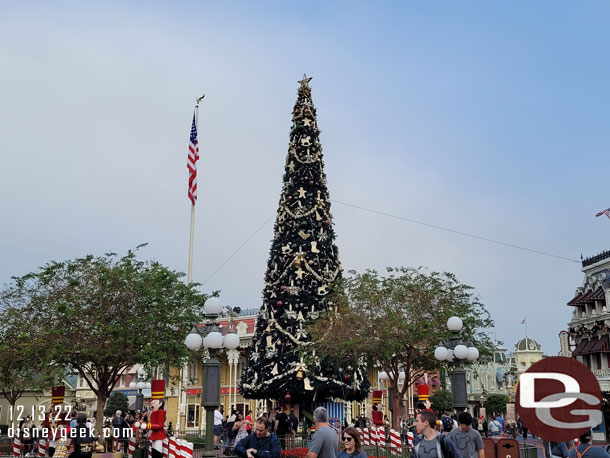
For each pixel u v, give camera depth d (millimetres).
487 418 85750
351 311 29656
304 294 30422
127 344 27469
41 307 28062
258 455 10445
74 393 66562
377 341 28172
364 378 31328
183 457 14625
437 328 28953
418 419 8891
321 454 9156
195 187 36938
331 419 28578
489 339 32031
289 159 33625
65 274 29031
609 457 9008
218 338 16641
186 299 30062
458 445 11320
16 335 27031
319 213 32438
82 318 27547
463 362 20719
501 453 16344
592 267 49531
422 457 8703
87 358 27219
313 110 34719
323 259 31391
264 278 32656
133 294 28312
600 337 46250
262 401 35125
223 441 30406
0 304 28109
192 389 54312
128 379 60469
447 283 31547
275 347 29938
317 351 28922
